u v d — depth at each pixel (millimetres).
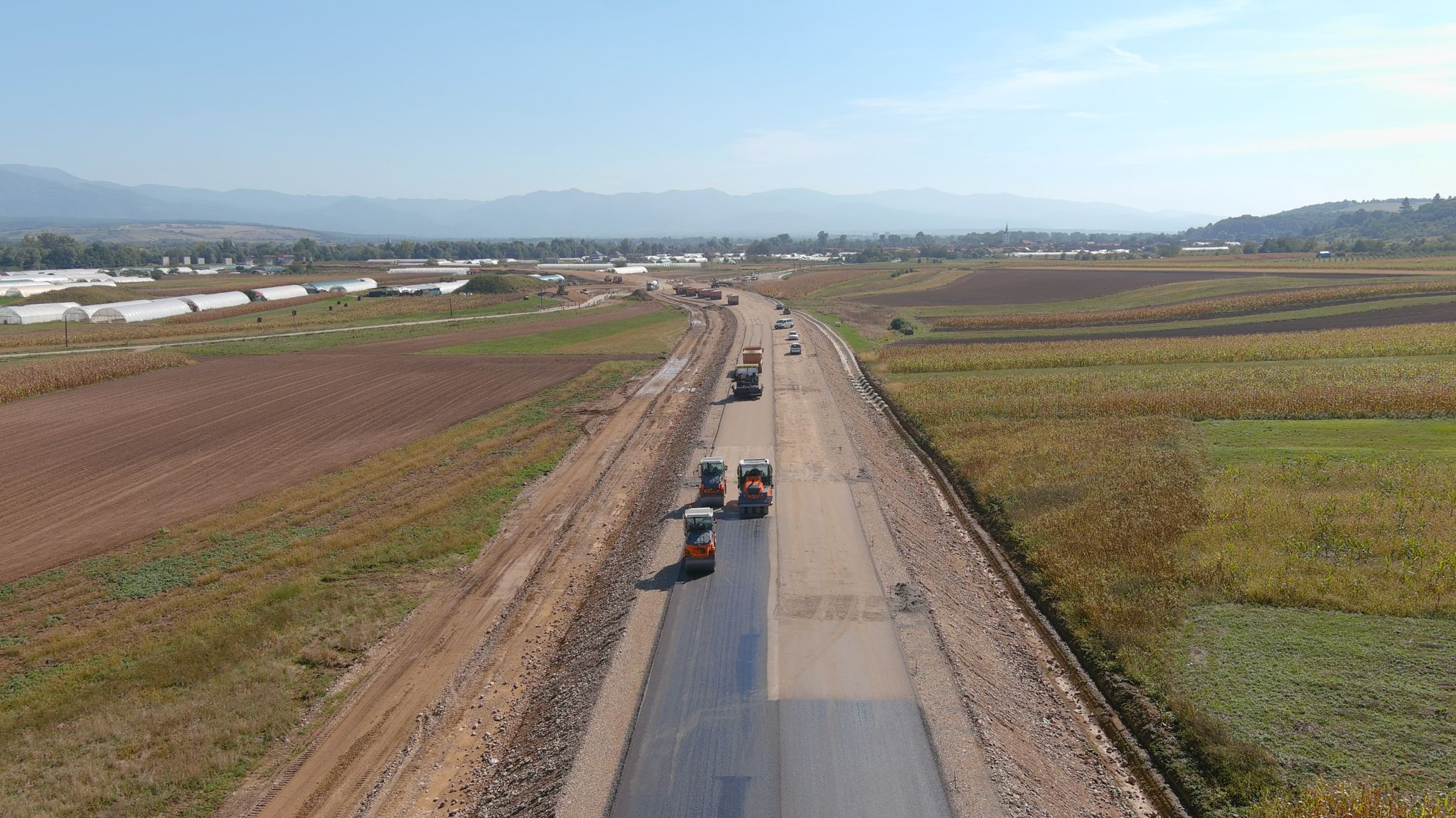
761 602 30062
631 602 30234
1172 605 29828
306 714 25531
